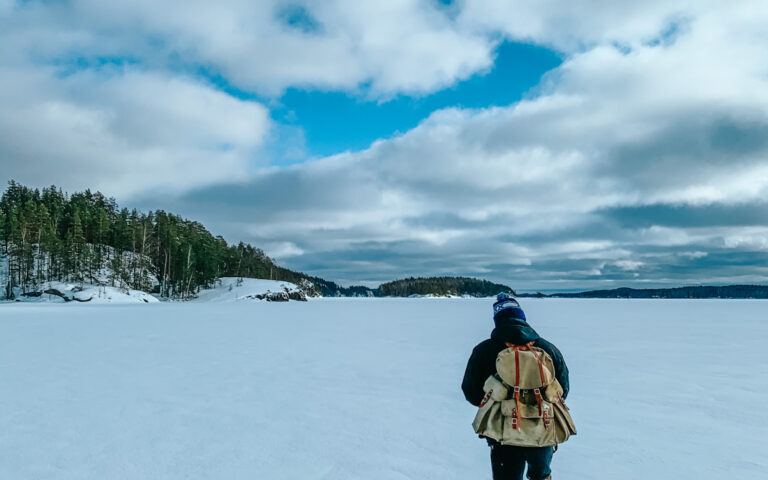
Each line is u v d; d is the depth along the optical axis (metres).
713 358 10.73
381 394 7.01
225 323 23.42
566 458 4.32
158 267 94.25
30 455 4.36
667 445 4.67
